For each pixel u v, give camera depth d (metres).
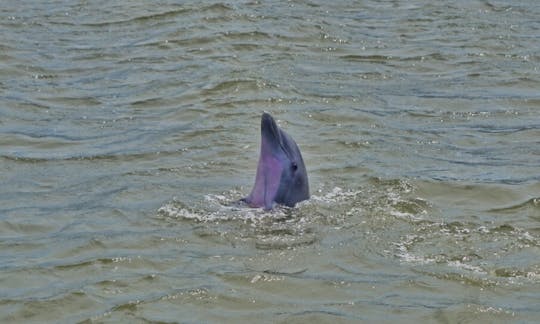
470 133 35.88
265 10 54.81
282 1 57.31
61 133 35.56
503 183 29.89
